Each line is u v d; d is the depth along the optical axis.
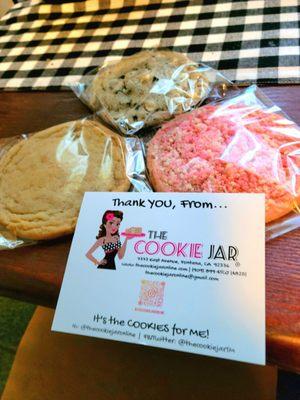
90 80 0.34
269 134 0.25
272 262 0.20
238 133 0.25
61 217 0.24
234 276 0.18
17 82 0.37
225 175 0.23
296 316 0.18
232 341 0.17
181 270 0.19
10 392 0.32
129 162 0.26
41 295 0.22
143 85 0.30
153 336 0.18
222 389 0.29
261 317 0.17
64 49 0.41
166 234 0.20
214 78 0.31
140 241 0.20
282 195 0.22
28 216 0.24
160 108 0.29
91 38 0.41
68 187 0.25
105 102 0.30
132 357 0.32
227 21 0.38
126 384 0.31
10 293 0.23
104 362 0.32
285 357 0.17
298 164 0.23
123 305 0.19
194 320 0.18
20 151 0.28
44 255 0.23
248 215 0.20
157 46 0.37
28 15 0.47
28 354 0.34
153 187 0.25
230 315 0.17
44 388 0.32
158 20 0.41
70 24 0.44
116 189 0.24
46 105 0.34
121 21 0.43
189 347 0.17
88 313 0.19
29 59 0.40
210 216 0.20
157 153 0.26
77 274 0.20
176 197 0.21
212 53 0.35
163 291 0.19
